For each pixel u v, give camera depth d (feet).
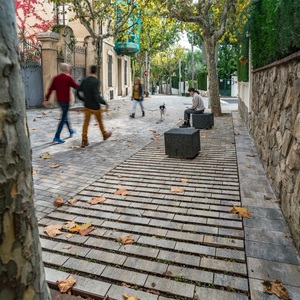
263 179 15.40
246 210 11.56
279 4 10.67
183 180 15.35
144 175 16.61
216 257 8.81
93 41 57.52
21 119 3.40
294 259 8.54
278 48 12.67
